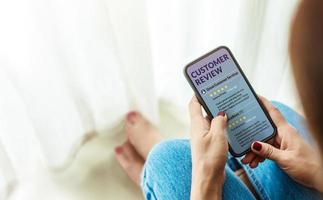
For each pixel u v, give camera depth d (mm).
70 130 853
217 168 534
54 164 871
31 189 892
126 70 807
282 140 603
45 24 628
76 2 635
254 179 654
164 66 919
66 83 756
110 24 695
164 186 602
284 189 641
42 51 664
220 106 592
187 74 586
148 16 763
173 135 996
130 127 930
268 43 854
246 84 594
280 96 998
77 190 903
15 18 604
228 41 850
